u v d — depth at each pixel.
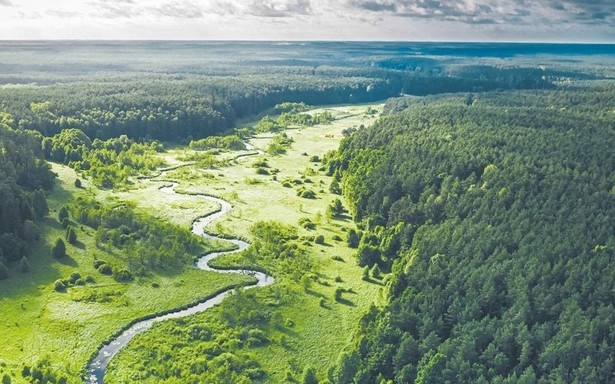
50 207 197.38
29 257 162.00
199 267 165.88
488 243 139.62
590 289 119.75
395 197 188.25
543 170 168.62
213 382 113.56
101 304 141.50
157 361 120.56
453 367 108.19
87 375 116.12
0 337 126.12
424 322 120.06
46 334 128.12
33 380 111.06
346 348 126.81
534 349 110.44
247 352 125.00
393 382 111.31
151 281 154.12
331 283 156.62
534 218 145.50
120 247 171.62
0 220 165.75
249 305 142.62
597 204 146.75
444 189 175.12
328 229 194.50
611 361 103.69
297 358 124.00
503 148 192.25
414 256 145.75
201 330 131.88
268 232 186.50
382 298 144.25
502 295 123.62
